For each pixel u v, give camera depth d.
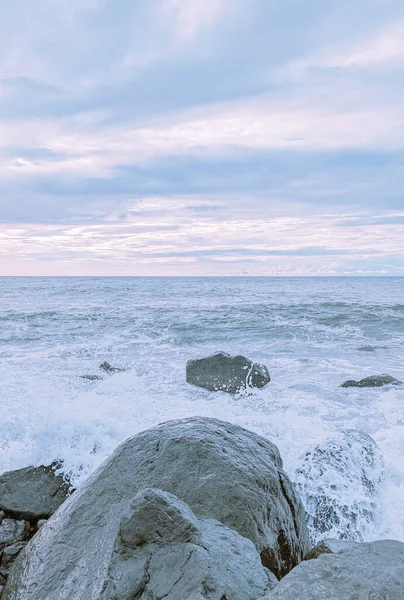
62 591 2.97
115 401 7.77
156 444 4.09
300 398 8.69
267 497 3.81
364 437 6.14
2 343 14.67
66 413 6.66
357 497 5.08
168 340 15.41
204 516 3.53
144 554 2.76
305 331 17.23
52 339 15.47
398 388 9.24
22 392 8.45
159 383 9.62
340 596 1.98
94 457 5.75
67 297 33.09
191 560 2.61
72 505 3.73
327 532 4.79
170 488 3.72
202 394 8.85
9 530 4.75
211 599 2.36
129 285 52.38
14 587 3.33
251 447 4.26
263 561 3.48
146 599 2.53
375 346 14.35
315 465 5.47
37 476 5.40
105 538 3.16
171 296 34.22
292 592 2.03
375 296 34.56
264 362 11.98
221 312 22.55
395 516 5.02
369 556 2.27
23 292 38.38
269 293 38.03
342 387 9.47
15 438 6.20
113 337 15.91
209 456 3.91
